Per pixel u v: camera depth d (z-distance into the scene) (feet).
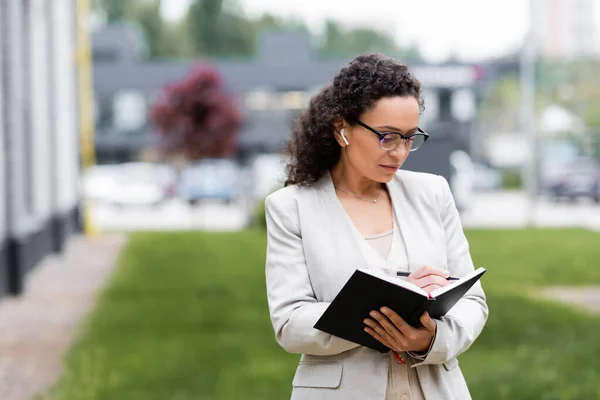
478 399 23.02
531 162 101.09
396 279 9.20
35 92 57.26
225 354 29.40
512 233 79.00
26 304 41.81
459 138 185.47
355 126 9.87
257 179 100.73
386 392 9.87
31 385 26.02
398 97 9.70
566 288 46.85
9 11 45.68
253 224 87.76
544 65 212.02
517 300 40.34
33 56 57.06
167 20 309.01
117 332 33.76
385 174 9.91
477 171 168.04
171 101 126.93
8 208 44.39
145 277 50.21
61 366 28.50
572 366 26.66
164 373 26.73
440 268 10.21
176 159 174.70
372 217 10.39
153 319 36.40
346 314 9.30
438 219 10.53
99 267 56.49
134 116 186.80
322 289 10.02
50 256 62.69
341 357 9.92
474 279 9.61
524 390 23.49
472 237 75.05
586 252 62.85
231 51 310.04
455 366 10.31
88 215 80.33
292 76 188.96
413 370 10.00
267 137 187.52
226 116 126.52
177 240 73.10
